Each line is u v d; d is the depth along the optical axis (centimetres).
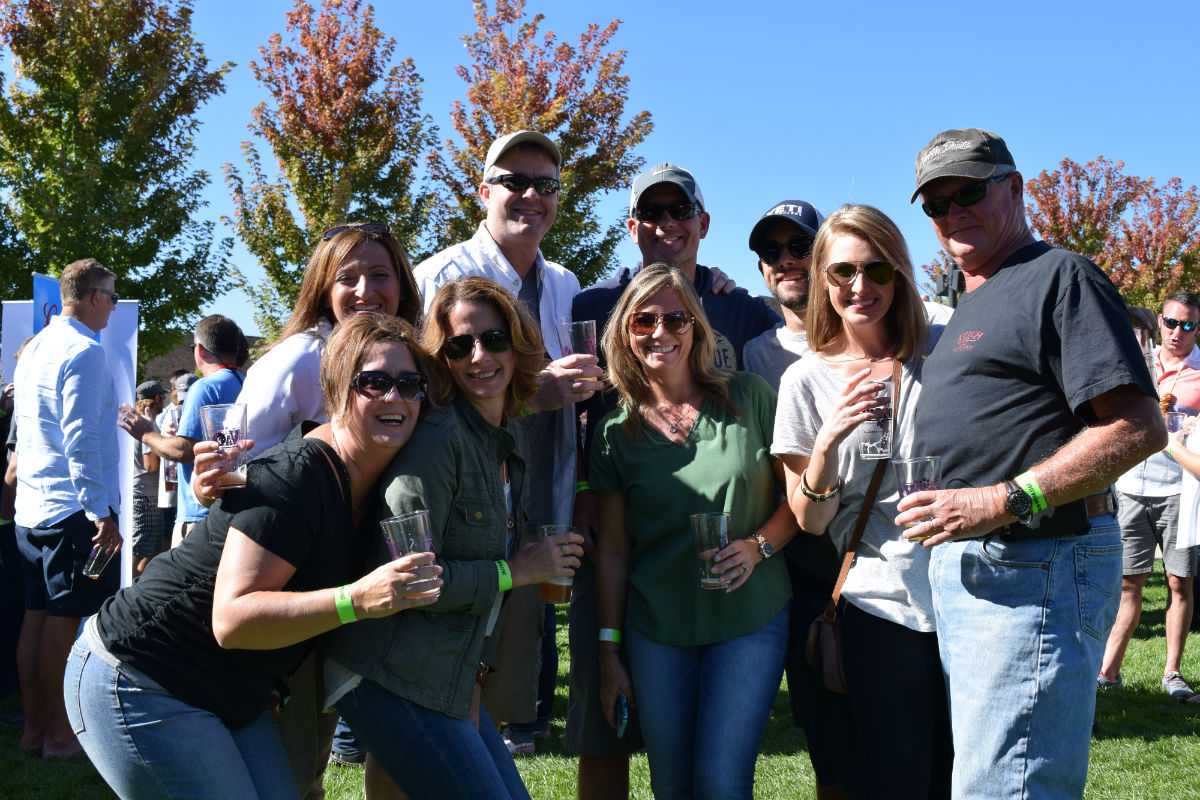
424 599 217
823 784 320
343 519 233
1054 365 239
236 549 220
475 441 261
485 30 1372
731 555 291
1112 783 437
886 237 292
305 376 310
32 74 1473
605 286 418
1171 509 577
